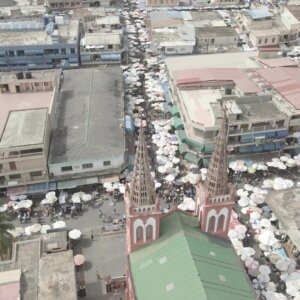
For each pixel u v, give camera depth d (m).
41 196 104.62
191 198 100.81
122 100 133.38
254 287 78.81
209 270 64.00
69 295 71.25
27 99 131.88
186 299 59.84
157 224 68.81
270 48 164.50
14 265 76.50
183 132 118.69
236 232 90.44
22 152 99.44
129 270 69.88
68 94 135.12
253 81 132.38
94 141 110.12
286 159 112.75
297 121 114.62
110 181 106.00
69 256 78.25
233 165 110.81
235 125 110.38
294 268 84.06
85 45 168.38
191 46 174.88
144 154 60.91
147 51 178.62
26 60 164.00
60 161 103.69
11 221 97.81
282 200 95.75
